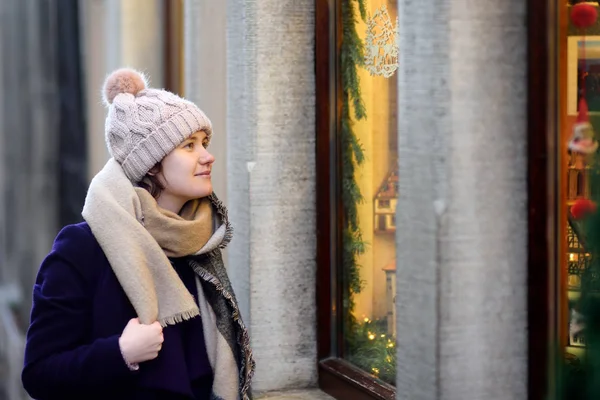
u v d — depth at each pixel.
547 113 4.59
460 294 4.66
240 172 6.64
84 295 4.21
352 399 6.21
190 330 4.41
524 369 4.75
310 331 6.66
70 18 13.51
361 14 6.17
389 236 5.89
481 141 4.63
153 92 4.44
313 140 6.60
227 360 4.38
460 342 4.68
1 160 15.68
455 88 4.59
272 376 6.59
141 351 4.09
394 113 5.80
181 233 4.31
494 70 4.63
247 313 6.59
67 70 13.79
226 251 7.02
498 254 4.69
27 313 15.75
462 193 4.63
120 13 9.60
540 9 4.57
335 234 6.57
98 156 11.93
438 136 4.62
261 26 6.45
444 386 4.67
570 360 4.57
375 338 6.09
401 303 4.94
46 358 4.12
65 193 14.67
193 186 4.37
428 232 4.70
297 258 6.62
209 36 7.40
